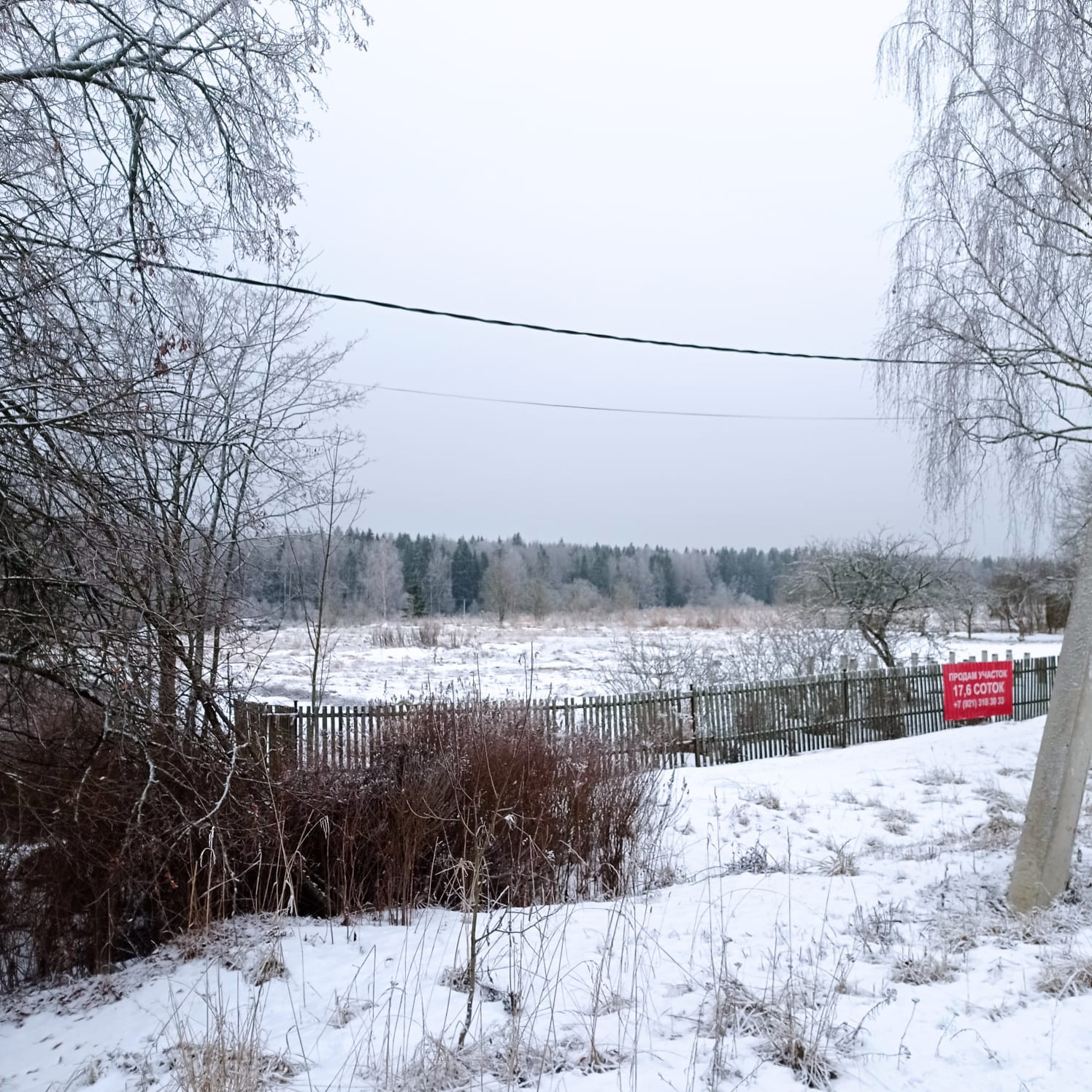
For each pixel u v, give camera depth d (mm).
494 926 5246
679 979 4367
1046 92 9258
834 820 9109
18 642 4902
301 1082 3492
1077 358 10031
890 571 18750
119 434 4938
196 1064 3557
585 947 4887
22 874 5406
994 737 14648
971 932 4867
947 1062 3334
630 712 12414
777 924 5062
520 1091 3275
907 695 15969
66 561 4918
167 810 5320
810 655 17453
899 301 10844
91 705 5234
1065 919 4957
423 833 5988
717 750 13172
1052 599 40781
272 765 6078
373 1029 3941
